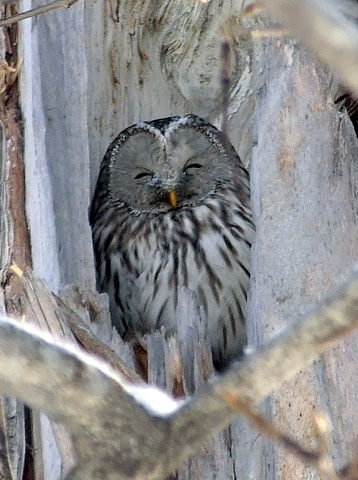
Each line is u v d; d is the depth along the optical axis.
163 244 10.05
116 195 10.43
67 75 9.61
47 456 7.67
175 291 9.89
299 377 7.73
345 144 9.01
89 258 8.88
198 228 10.08
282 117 9.22
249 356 4.16
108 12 10.70
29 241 8.70
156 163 10.28
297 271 8.53
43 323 7.55
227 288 9.90
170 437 4.35
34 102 9.23
